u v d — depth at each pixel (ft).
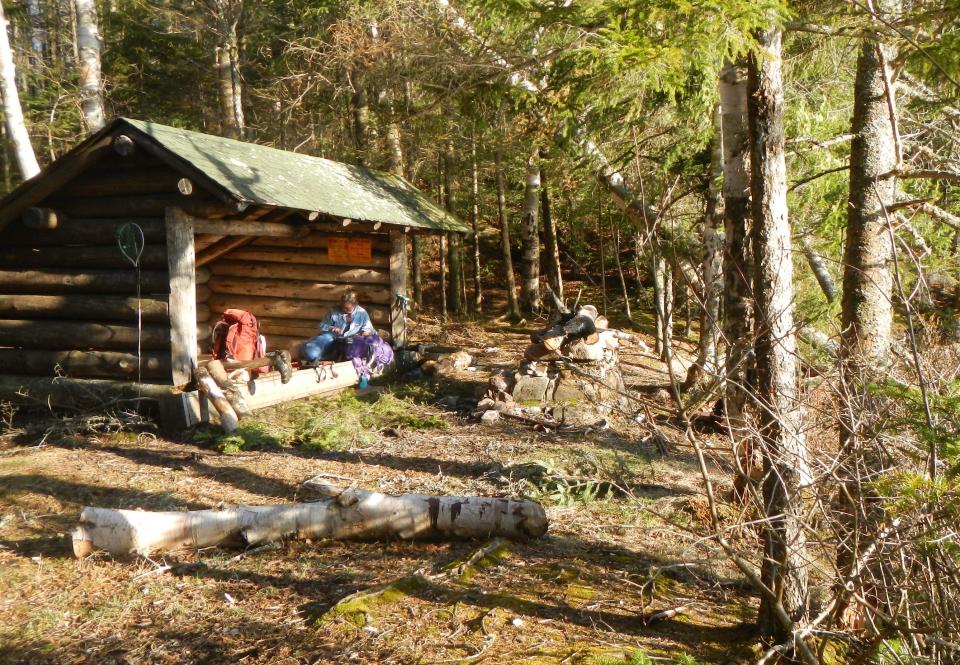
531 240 58.34
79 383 27.14
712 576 15.47
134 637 12.43
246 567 15.19
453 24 35.99
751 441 12.17
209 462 22.36
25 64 66.69
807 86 30.25
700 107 26.53
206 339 37.91
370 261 36.50
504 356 42.78
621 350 40.42
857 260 15.60
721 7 12.74
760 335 11.74
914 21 14.64
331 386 31.53
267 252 37.81
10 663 11.66
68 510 18.61
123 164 26.94
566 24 19.54
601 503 19.51
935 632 9.08
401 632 12.31
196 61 72.13
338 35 43.55
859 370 12.35
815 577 13.26
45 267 28.35
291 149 58.03
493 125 41.19
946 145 24.34
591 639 12.22
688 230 31.07
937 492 8.36
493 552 15.81
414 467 22.18
